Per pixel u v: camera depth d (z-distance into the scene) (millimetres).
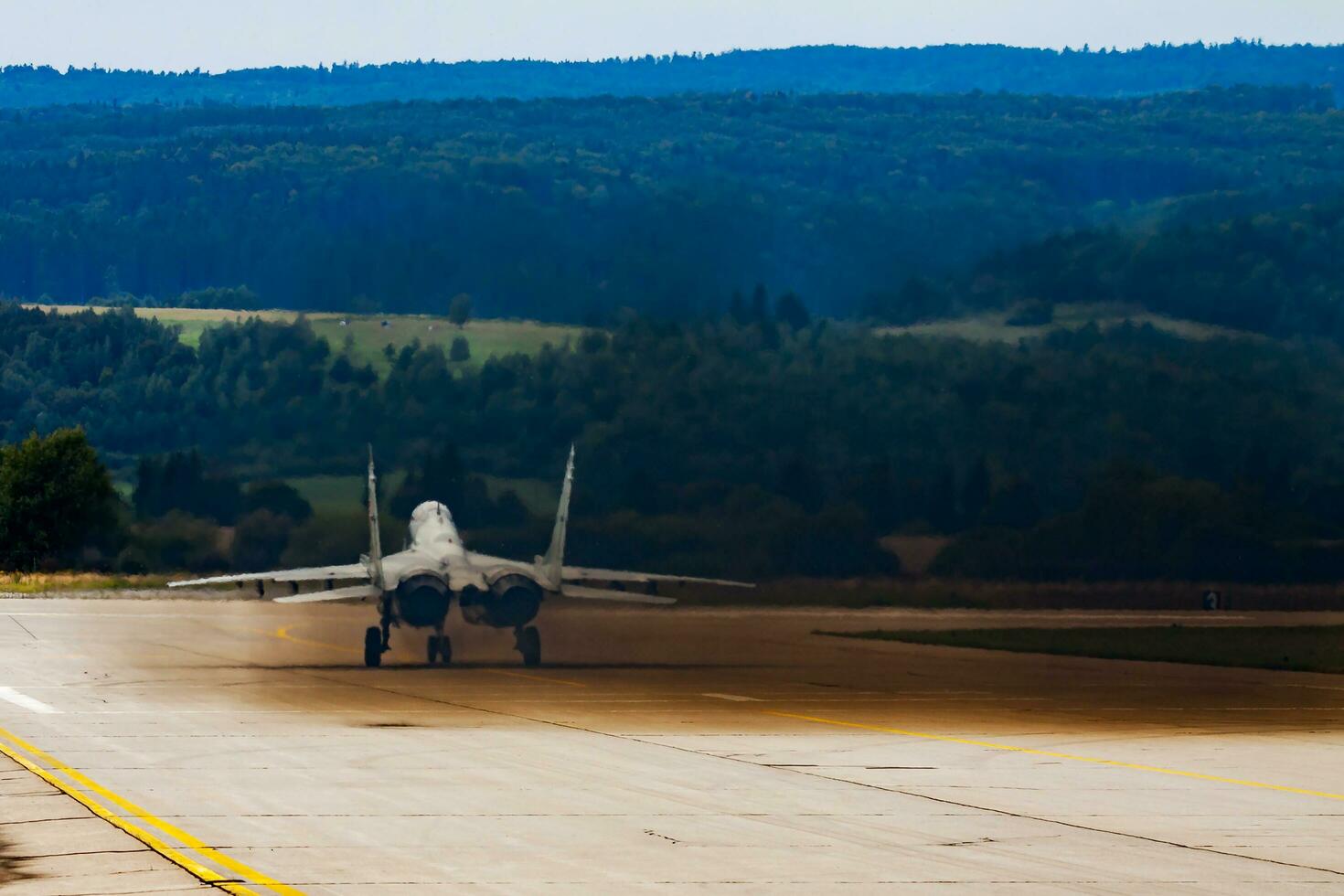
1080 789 67625
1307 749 83688
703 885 46062
